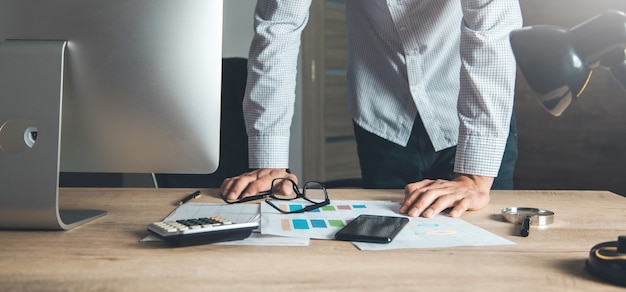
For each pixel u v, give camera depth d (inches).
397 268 33.5
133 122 44.7
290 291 29.8
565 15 94.9
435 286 30.6
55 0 43.5
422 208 47.3
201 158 45.3
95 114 44.8
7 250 37.2
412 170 76.5
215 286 30.6
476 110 54.1
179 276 32.2
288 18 61.8
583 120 95.6
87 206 51.6
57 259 35.3
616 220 46.7
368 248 37.4
